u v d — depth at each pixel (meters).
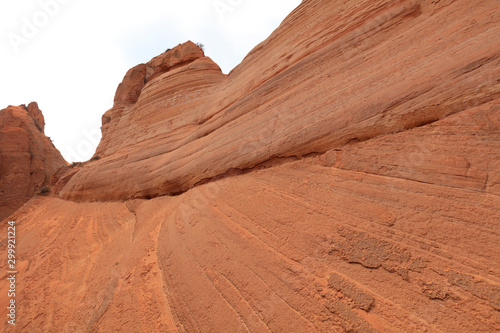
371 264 2.52
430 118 3.14
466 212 2.30
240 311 2.99
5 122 39.25
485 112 2.63
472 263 2.04
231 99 10.70
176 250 5.02
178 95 17.03
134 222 9.27
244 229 4.23
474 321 1.76
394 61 4.18
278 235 3.65
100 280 5.68
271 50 9.54
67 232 11.20
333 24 6.63
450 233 2.28
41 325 5.11
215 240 4.46
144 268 5.05
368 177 3.32
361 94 4.26
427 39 3.91
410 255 2.36
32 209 20.86
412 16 4.69
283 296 2.81
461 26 3.49
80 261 7.79
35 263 9.51
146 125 17.50
